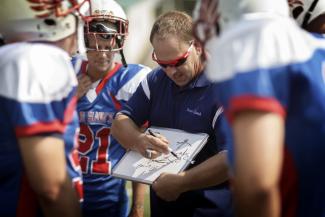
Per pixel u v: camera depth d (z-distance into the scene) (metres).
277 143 3.80
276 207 3.93
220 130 6.09
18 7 5.05
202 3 4.60
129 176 6.52
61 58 4.82
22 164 4.80
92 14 7.43
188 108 6.49
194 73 6.43
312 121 4.07
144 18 25.03
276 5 4.32
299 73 4.02
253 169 3.75
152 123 6.93
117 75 7.97
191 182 6.03
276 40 4.01
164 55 6.26
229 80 3.98
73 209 4.84
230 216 6.25
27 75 4.56
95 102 7.89
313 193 4.24
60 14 5.13
